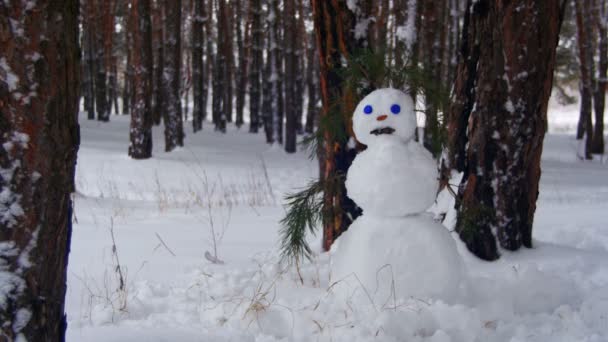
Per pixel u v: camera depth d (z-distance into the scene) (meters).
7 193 1.93
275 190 11.01
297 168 15.06
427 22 13.44
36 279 2.00
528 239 4.55
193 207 8.04
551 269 4.07
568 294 3.49
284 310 3.17
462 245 4.41
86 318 3.20
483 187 4.40
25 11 1.88
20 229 1.95
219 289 3.59
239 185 11.38
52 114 1.96
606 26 19.48
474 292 3.43
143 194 10.52
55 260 2.07
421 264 3.12
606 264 4.21
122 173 12.98
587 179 13.66
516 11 4.23
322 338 2.88
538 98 4.34
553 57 4.37
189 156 16.00
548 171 15.25
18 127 1.92
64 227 2.09
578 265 4.18
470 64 4.70
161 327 2.98
